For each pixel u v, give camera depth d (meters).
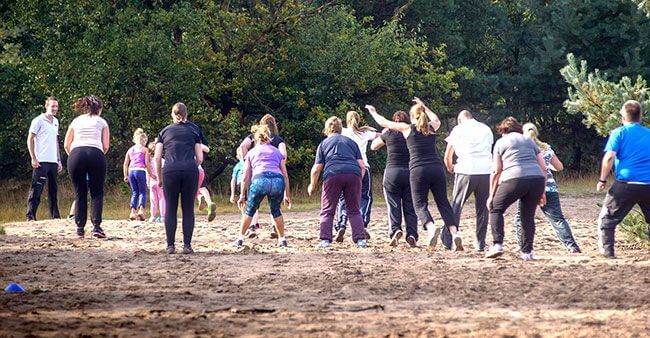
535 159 22.52
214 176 64.75
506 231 34.19
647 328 13.26
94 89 53.84
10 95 62.84
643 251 25.78
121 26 57.00
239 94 62.91
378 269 20.59
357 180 26.20
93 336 12.63
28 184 66.06
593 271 20.06
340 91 63.47
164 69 55.56
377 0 74.94
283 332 13.05
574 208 46.28
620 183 23.06
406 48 64.56
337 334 12.88
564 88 78.38
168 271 20.64
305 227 35.78
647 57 75.69
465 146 25.56
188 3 59.00
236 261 22.47
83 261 22.84
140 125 57.06
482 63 85.00
